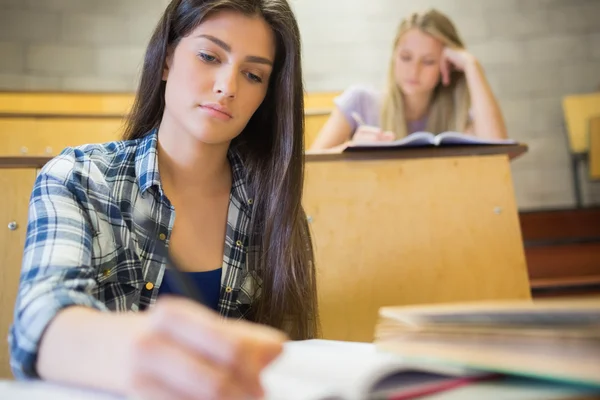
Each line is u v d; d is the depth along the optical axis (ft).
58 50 9.91
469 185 3.58
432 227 3.52
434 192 3.55
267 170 2.89
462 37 10.83
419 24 8.93
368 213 3.51
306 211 3.47
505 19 10.87
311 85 10.67
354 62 10.74
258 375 0.95
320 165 3.52
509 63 10.79
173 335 0.98
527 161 10.53
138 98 2.84
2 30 9.68
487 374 1.09
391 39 10.79
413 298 3.45
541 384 1.05
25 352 1.36
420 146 3.57
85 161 2.44
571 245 8.73
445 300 3.46
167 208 2.53
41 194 2.17
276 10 2.61
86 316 1.35
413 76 8.70
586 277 8.15
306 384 1.07
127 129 2.89
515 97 10.72
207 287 2.57
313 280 3.00
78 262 1.88
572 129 10.39
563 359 1.00
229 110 2.49
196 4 2.48
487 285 3.49
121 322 1.27
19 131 8.05
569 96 10.69
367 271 3.45
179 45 2.55
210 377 0.91
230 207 2.78
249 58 2.51
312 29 10.74
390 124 8.57
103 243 2.32
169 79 2.59
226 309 2.63
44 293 1.53
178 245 2.55
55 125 8.21
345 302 3.42
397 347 1.28
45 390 1.21
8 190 3.23
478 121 8.48
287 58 2.80
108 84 10.02
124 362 1.11
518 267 3.52
